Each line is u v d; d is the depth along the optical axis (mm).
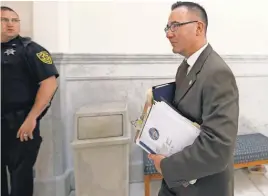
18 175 1246
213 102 838
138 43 2240
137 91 2262
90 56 2133
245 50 2477
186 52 976
